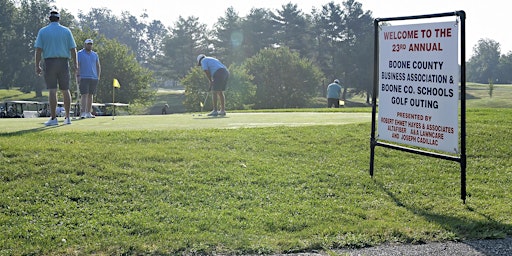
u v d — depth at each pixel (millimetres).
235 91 64750
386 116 6070
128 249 3805
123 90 61938
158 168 5840
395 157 6922
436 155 5516
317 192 5406
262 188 5430
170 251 3805
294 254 3811
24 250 3756
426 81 5551
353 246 3979
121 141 7070
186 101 63656
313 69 71000
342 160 6707
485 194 5582
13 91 94375
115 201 4859
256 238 4082
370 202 5172
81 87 11562
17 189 4957
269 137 7703
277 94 68688
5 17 87125
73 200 4836
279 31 89625
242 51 89375
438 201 5301
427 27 5461
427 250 3904
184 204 4891
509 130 8562
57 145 6504
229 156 6508
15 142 6547
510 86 113188
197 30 98312
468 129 8664
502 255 3797
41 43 8930
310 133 8078
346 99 94062
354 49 84688
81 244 3898
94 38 65688
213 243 3949
